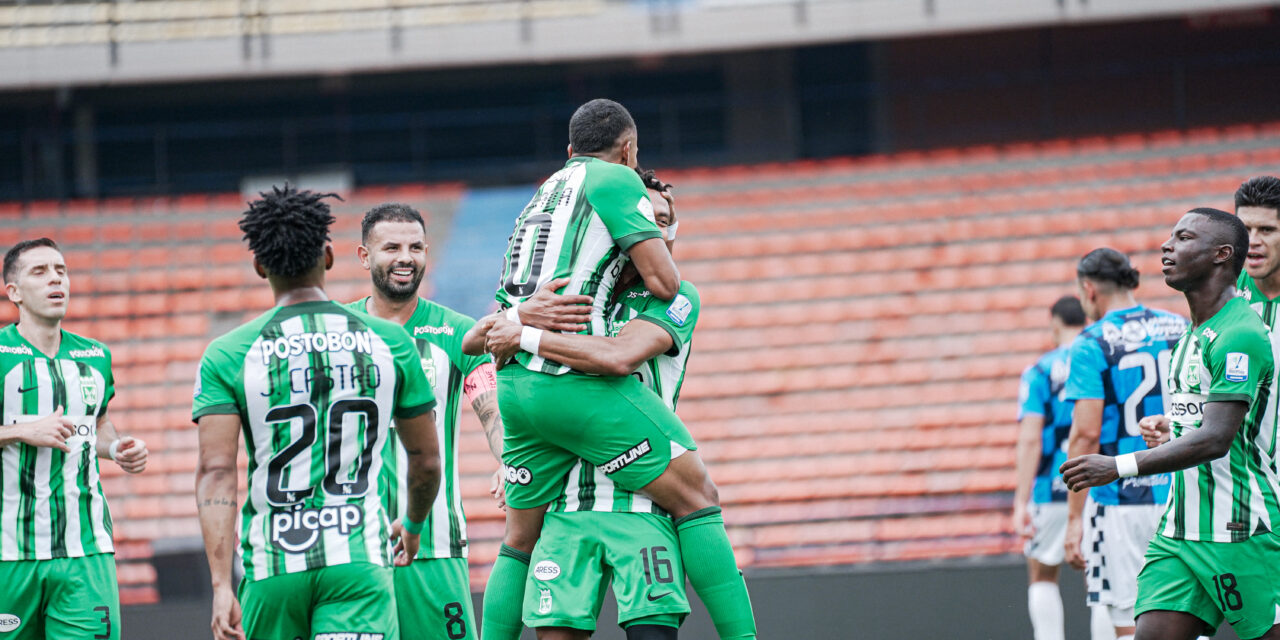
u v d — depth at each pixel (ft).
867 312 152.66
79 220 171.01
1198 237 53.01
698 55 175.52
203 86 177.58
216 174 179.73
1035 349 145.79
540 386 49.19
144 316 159.33
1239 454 52.90
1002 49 174.70
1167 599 54.24
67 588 63.36
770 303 155.33
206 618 95.76
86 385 65.72
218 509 44.98
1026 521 84.07
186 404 147.84
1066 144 169.37
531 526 52.65
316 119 180.24
